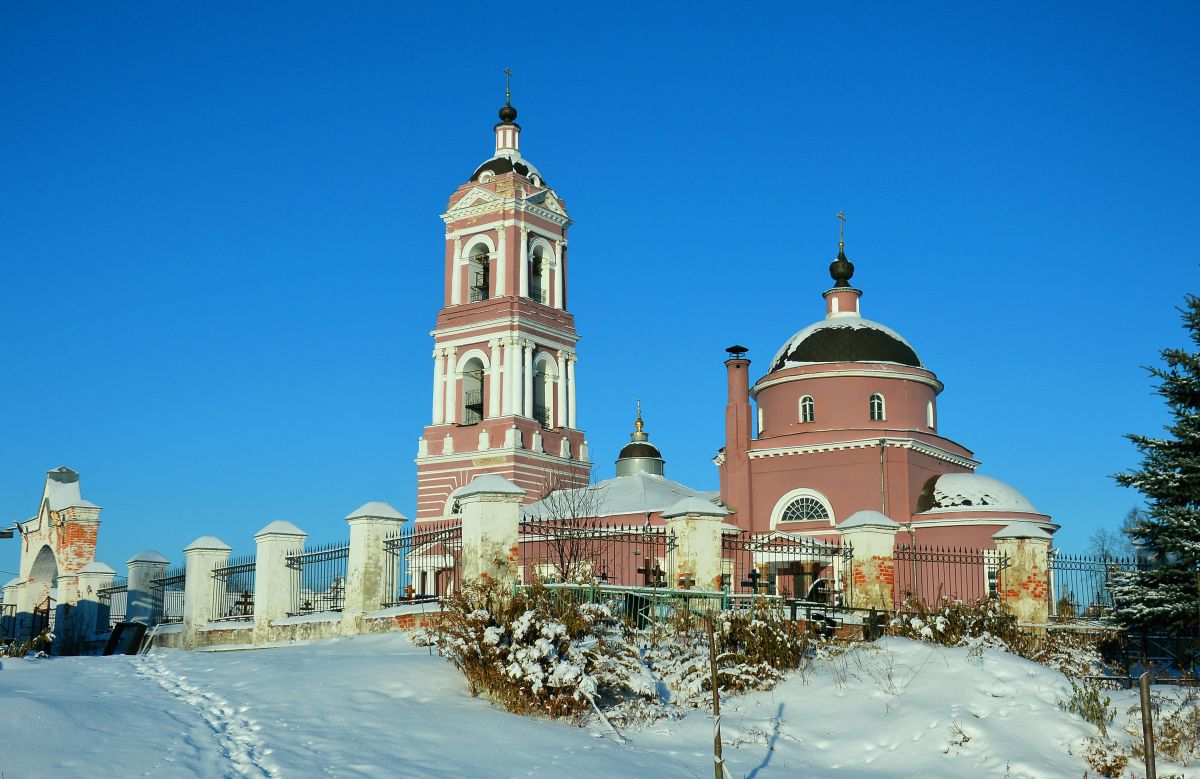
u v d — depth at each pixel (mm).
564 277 66312
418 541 26609
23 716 14672
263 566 30078
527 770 15047
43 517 49281
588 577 23516
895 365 51344
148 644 35562
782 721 19344
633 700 19078
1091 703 19297
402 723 16609
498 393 61969
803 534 48344
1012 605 30703
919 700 19734
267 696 17797
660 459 60656
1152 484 27828
